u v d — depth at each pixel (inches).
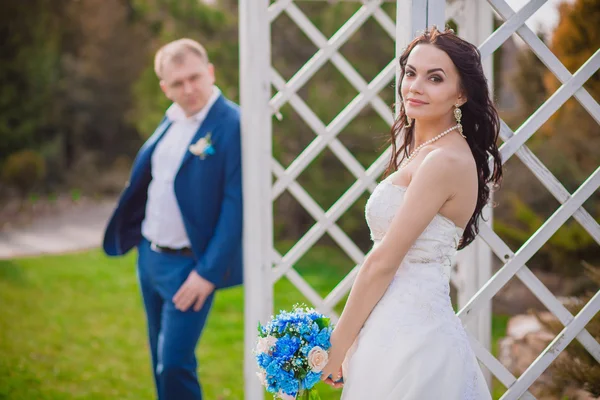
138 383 192.9
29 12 589.3
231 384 193.3
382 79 148.9
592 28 193.9
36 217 497.0
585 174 251.8
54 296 294.7
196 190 141.9
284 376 82.7
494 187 98.3
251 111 138.6
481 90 84.3
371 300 81.7
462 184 81.1
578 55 197.5
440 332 81.3
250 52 137.7
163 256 145.3
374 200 85.1
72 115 660.7
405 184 84.0
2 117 585.9
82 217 507.8
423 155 84.0
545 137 260.2
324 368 84.4
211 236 143.2
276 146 375.6
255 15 137.3
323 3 403.5
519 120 280.8
